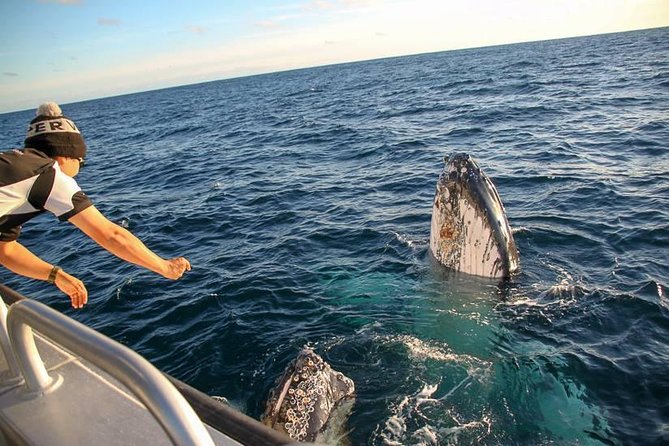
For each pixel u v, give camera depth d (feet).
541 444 16.02
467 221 24.67
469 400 17.90
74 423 7.86
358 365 20.31
